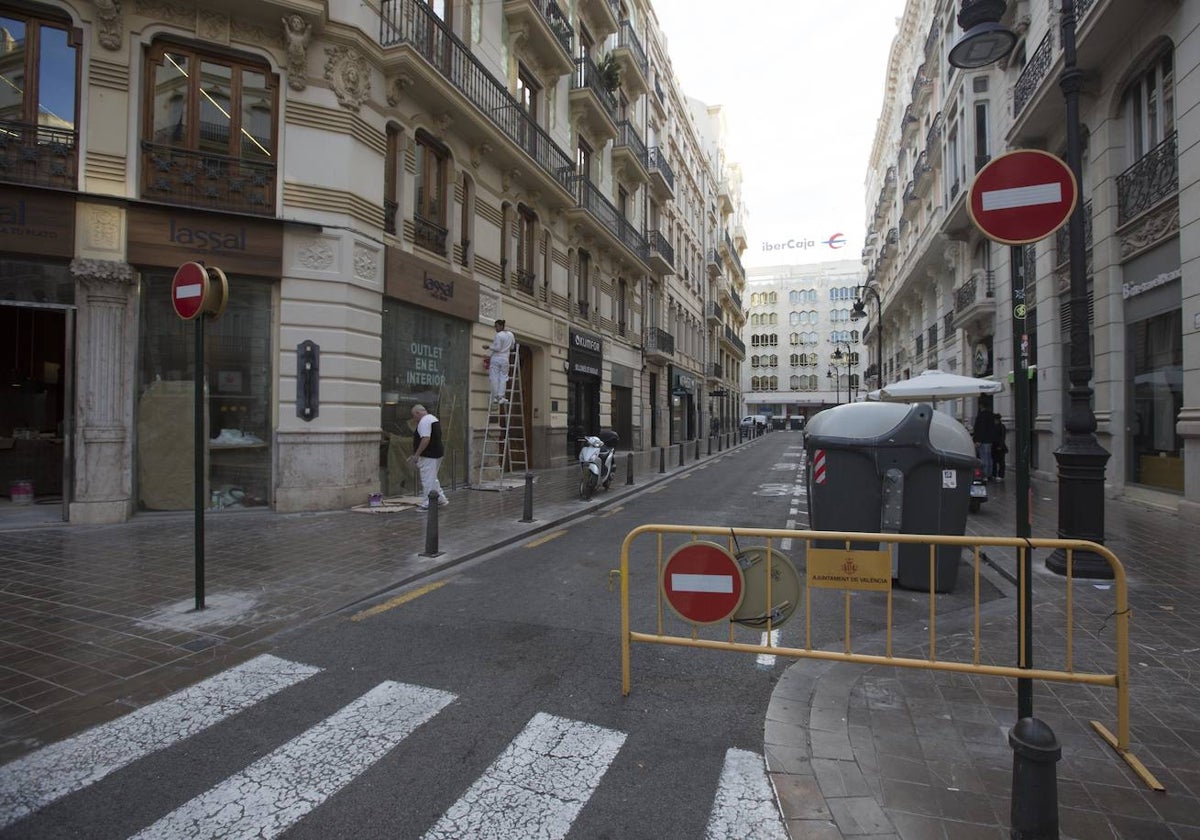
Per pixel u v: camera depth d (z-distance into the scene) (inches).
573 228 746.2
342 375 385.1
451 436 502.0
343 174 386.9
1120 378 440.1
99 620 190.9
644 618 201.9
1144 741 122.4
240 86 368.8
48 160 327.6
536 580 246.4
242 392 369.7
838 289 3218.5
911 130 1175.6
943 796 106.4
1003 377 697.6
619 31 920.3
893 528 233.1
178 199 351.3
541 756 120.6
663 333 1117.1
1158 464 402.3
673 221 1285.7
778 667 163.5
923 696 143.9
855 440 236.2
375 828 99.7
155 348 353.1
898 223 1387.8
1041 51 518.6
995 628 189.3
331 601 211.6
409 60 413.7
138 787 109.7
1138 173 412.2
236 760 118.5
